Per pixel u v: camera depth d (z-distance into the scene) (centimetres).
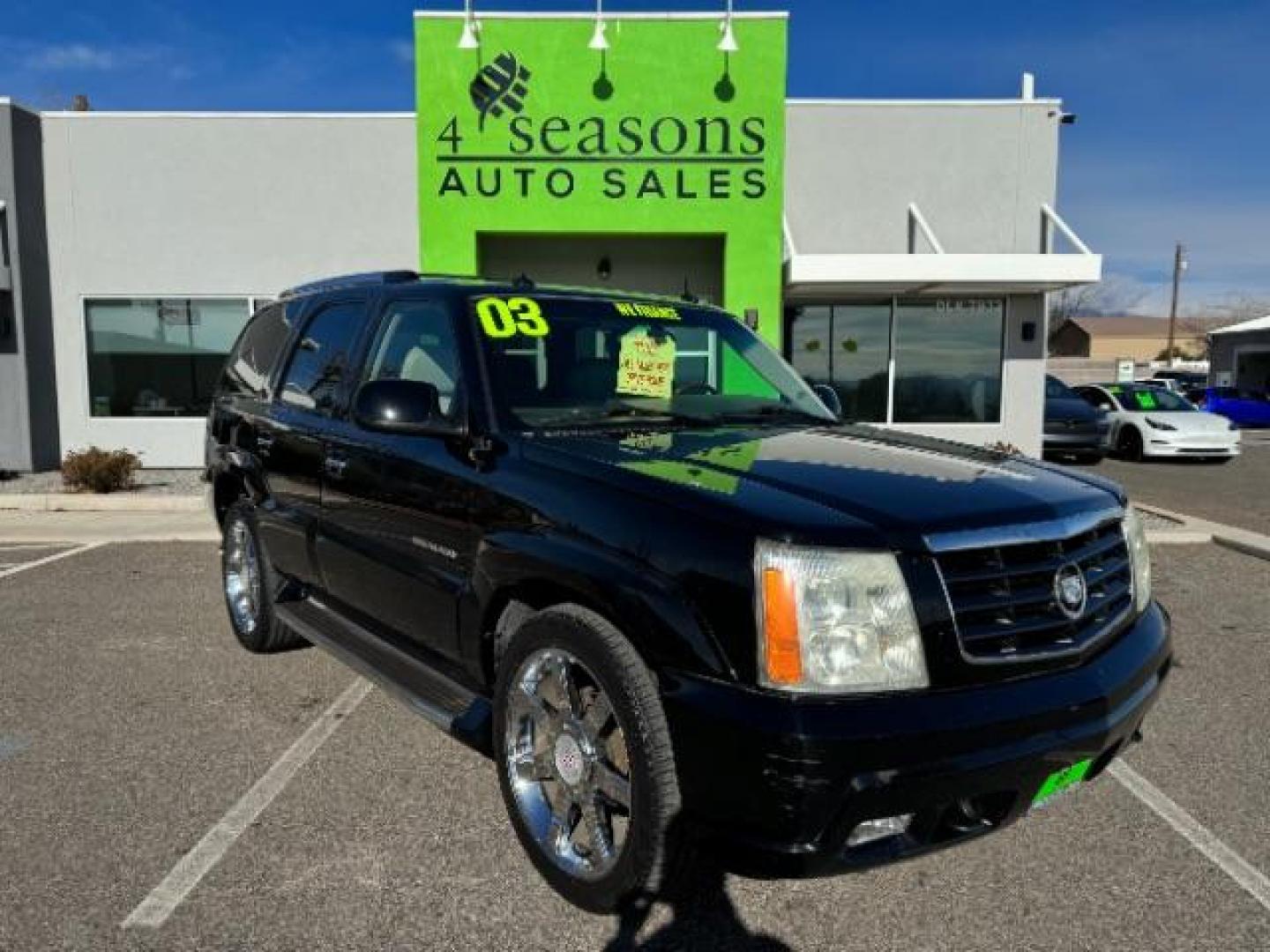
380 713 438
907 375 1438
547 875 292
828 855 231
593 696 284
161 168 1302
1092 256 1223
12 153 1234
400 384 329
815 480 279
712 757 239
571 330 380
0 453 1273
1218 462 1756
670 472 285
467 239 1179
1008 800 252
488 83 1161
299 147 1306
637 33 1162
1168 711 450
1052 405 1723
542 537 293
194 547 834
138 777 369
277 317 529
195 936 268
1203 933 275
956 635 245
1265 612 626
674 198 1185
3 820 334
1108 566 294
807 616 237
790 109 1400
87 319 1319
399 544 368
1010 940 272
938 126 1407
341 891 292
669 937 272
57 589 677
